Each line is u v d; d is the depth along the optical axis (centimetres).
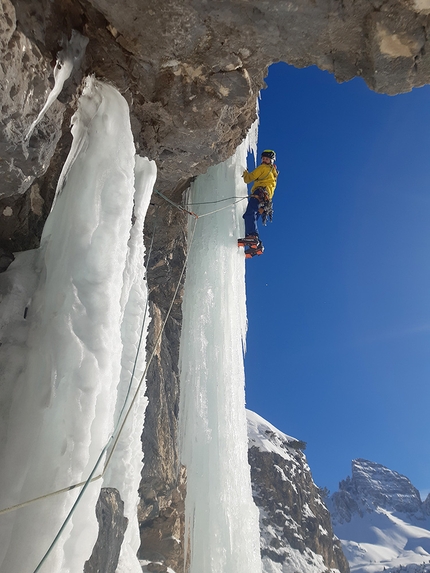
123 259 334
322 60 381
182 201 786
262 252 767
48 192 379
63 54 304
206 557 655
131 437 484
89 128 349
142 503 721
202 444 725
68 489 244
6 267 338
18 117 259
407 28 327
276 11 329
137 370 502
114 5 330
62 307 291
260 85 454
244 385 805
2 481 245
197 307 786
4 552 228
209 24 346
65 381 272
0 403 269
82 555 254
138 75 398
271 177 776
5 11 233
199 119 450
